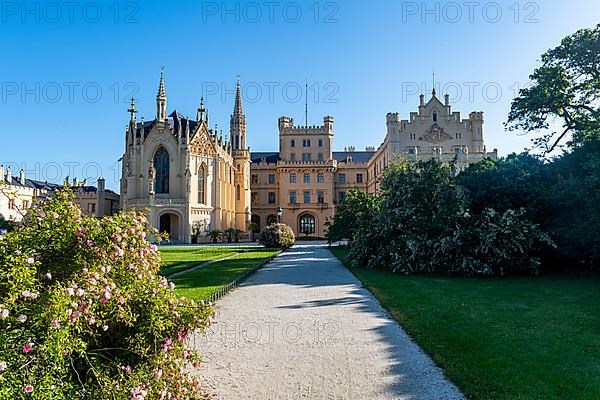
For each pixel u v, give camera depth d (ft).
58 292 12.80
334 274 67.62
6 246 14.52
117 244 16.30
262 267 79.66
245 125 304.91
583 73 89.25
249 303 41.70
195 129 227.61
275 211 294.66
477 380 20.15
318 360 23.97
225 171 248.11
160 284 18.03
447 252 65.72
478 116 225.56
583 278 61.16
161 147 222.28
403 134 226.58
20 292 12.46
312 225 286.05
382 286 52.75
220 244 203.82
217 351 25.70
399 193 77.15
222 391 19.51
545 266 71.10
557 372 21.08
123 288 15.99
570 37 88.07
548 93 90.12
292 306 40.11
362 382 20.57
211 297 41.34
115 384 13.98
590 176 61.26
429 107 227.81
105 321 14.84
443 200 71.26
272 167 297.12
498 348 25.21
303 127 295.07
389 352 25.35
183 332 16.92
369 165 287.28
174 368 16.46
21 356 11.60
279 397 18.88
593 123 82.53
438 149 197.57
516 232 64.44
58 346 12.09
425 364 23.13
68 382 12.93
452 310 37.04
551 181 76.07
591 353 24.16
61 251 15.33
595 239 62.59
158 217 211.61
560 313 35.63
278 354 25.12
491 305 39.50
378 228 77.56
